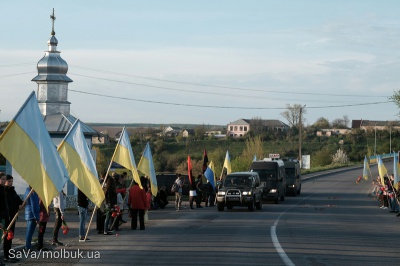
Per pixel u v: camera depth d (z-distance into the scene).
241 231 22.66
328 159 117.81
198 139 127.38
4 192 15.09
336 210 36.38
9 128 14.45
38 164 14.77
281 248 17.56
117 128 148.12
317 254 16.41
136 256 15.73
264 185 42.53
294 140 142.12
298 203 43.62
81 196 19.31
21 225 23.31
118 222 22.70
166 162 93.31
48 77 37.97
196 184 38.72
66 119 36.31
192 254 16.11
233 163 74.56
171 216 30.36
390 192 34.62
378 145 137.75
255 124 185.62
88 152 19.34
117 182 24.11
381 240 20.30
